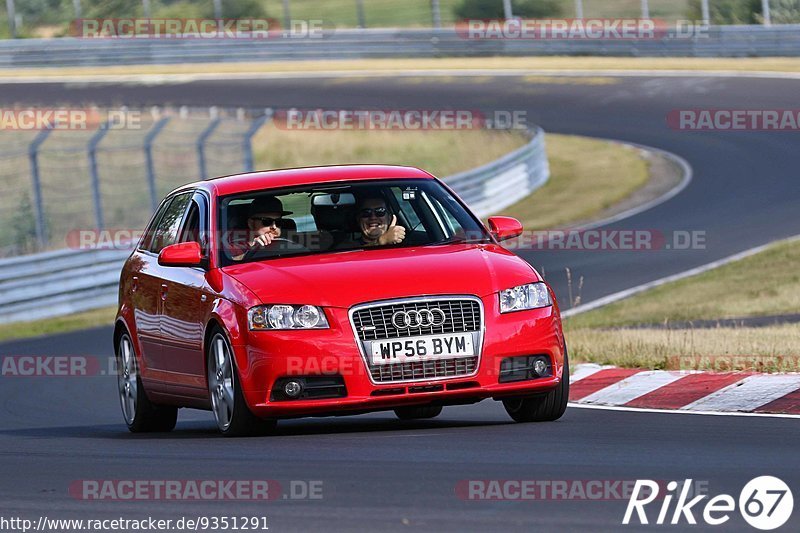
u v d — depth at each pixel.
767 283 58.97
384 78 157.00
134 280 33.22
